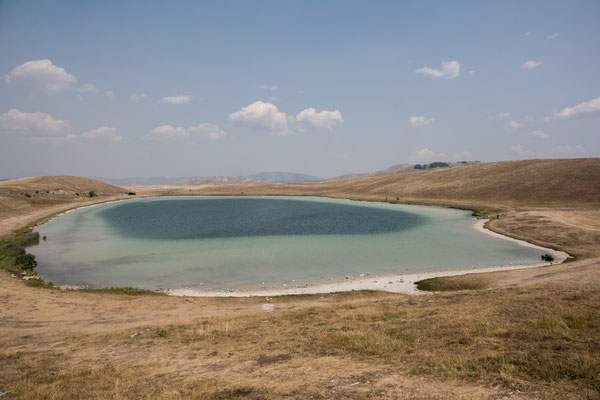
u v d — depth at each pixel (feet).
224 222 261.85
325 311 65.72
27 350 49.62
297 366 36.52
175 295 95.61
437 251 151.74
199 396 30.04
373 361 36.81
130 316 73.92
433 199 386.52
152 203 454.81
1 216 263.29
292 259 139.95
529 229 185.88
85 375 37.88
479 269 120.37
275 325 56.95
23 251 147.54
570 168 372.99
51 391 33.14
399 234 197.67
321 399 27.68
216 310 78.07
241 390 30.76
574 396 25.32
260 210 356.18
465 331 43.62
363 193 515.09
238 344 46.98
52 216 287.48
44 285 102.73
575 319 42.55
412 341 42.83
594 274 84.38
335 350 41.47
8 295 87.71
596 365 29.55
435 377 30.99
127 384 34.22
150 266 130.62
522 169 420.36
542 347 35.50
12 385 35.60
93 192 505.25
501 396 26.30
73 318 71.97
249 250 157.89
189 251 156.87
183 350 46.03
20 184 434.71
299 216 297.74
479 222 234.99
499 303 57.26
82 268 128.16
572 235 161.27
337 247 163.22
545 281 82.69
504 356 34.06
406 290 96.17
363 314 59.57
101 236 199.93
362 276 114.52
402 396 27.35
